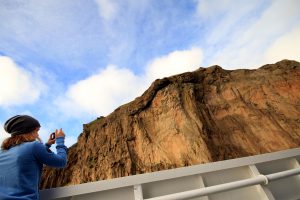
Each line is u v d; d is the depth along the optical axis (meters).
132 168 24.84
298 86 29.98
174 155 24.38
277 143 24.38
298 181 2.61
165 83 33.88
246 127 27.33
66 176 28.89
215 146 24.30
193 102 29.56
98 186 1.79
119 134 30.08
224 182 2.21
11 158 1.50
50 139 1.96
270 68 35.81
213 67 36.97
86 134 34.56
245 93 31.95
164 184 2.03
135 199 1.78
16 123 1.68
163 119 29.19
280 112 27.94
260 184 2.25
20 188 1.40
